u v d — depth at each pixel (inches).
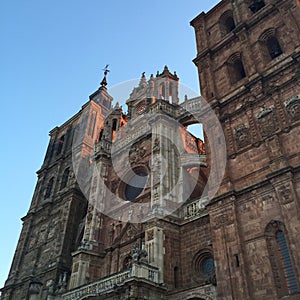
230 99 1273.4
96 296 1085.1
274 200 945.5
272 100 1133.7
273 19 1346.0
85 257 1360.7
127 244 1333.7
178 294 1010.1
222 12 1644.9
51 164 2272.4
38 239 1870.1
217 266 952.9
